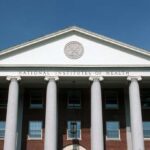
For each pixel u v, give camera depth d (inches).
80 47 1569.9
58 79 1525.6
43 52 1563.7
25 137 1628.9
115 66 1534.2
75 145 1620.3
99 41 1578.5
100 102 1489.9
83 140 1628.9
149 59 1553.9
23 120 1656.0
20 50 1565.0
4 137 1507.1
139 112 1471.5
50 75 1524.4
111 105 1689.2
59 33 1579.7
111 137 1631.4
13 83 1517.0
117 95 1704.0
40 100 1697.8
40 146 1617.9
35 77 1540.4
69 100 1696.6
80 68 1535.4
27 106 1683.1
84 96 1702.8
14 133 1446.9
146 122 1662.2
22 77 1541.6
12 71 1534.2
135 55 1560.0
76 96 1702.8
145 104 1694.1
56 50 1566.2
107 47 1572.3
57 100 1684.3
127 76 1526.8
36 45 1572.3
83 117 1669.5
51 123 1449.3
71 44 1573.6
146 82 1615.4
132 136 1451.8
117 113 1672.0
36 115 1669.5
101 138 1433.3
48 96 1493.6
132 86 1514.5
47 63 1545.3
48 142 1422.2
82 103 1692.9
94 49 1568.7
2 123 1665.8
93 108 1477.6
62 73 1530.5
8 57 1553.9
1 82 1626.5
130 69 1536.7
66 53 1561.3
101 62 1547.7
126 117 1658.5
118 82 1609.3
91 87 1524.4
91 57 1556.3
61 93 1704.0
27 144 1619.1
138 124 1451.8
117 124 1654.8
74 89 1710.1
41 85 1665.8
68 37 1587.1
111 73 1530.5
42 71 1533.0
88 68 1534.2
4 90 1724.9
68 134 1638.8
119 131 1640.0
